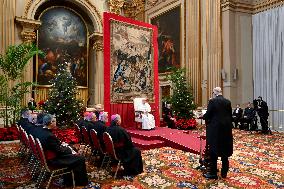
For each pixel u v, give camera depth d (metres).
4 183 4.71
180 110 13.27
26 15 14.80
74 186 4.41
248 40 13.30
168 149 7.62
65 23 17.05
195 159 6.38
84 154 6.97
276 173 5.22
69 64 16.98
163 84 16.58
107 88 9.66
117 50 9.95
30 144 4.79
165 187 4.45
